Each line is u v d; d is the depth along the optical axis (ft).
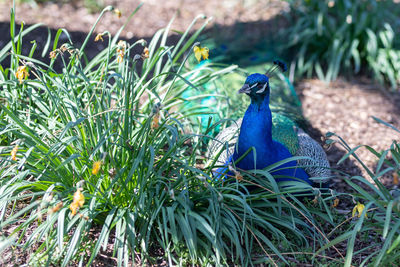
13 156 10.21
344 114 21.39
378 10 25.25
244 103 18.03
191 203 11.56
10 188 10.91
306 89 23.62
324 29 24.80
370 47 24.44
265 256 11.72
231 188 11.44
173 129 11.34
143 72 14.47
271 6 32.09
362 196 11.32
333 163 17.72
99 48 25.79
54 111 13.29
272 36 26.78
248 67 22.38
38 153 11.64
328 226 13.17
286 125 14.83
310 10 25.61
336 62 24.18
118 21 29.84
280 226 12.65
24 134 11.64
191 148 15.83
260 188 12.68
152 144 11.96
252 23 29.55
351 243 10.25
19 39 13.78
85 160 11.46
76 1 32.24
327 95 23.07
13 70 13.91
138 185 11.70
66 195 11.39
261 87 12.14
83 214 10.87
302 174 13.67
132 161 11.46
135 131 13.07
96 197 11.10
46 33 26.58
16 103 13.42
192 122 17.42
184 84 16.02
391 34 24.47
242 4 33.04
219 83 19.16
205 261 11.09
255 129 12.43
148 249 11.57
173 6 32.83
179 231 11.50
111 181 11.62
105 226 10.84
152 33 28.37
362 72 25.38
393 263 10.96
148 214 11.43
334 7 25.46
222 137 14.58
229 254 11.75
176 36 27.94
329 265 11.37
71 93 13.23
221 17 30.94
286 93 19.43
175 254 11.48
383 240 12.59
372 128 20.27
